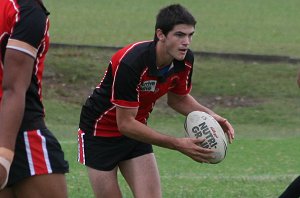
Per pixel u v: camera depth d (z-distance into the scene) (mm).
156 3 93812
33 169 13555
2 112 12445
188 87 19234
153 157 18953
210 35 76250
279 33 78625
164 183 28469
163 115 53375
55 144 13914
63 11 85938
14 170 13508
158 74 17797
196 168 32906
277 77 62031
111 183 18984
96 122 18859
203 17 86062
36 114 13812
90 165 19078
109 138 18797
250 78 61438
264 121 53344
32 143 13633
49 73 59281
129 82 17438
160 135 17516
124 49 17922
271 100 57406
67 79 58844
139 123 17656
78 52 64125
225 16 87312
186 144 17438
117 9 88938
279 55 66875
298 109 55750
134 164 18766
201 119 18266
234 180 29328
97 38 72125
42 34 12953
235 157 36125
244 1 97625
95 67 61406
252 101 57156
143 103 18438
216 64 63906
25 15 12844
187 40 17344
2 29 13078
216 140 17922
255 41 74312
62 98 55656
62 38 71125
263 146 39500
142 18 84000
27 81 12688
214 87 59344
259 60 65562
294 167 33656
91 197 25422
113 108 18453
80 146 19344
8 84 12570
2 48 13203
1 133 12297
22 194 13727
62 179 13828
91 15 84375
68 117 52000
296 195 21125
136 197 18625
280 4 96312
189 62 18484
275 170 32750
